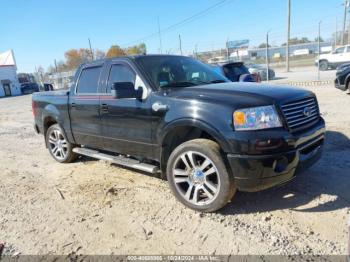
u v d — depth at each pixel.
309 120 3.78
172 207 3.93
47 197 4.50
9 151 7.59
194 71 4.83
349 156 5.17
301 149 3.48
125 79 4.53
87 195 4.45
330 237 3.07
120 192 4.47
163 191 4.41
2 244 3.36
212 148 3.51
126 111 4.39
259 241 3.10
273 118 3.34
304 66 38.59
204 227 3.43
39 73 48.38
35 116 6.53
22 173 5.71
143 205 4.03
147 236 3.33
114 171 5.38
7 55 48.44
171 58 4.90
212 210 3.65
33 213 4.04
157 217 3.71
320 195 3.91
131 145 4.48
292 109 3.54
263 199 3.95
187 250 3.05
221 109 3.44
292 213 3.57
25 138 9.21
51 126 6.18
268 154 3.26
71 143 5.81
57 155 6.20
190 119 3.63
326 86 15.12
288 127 3.40
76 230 3.54
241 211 3.71
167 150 4.08
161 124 3.94
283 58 55.16
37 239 3.42
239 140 3.29
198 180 3.71
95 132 5.06
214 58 37.22
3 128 11.62
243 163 3.31
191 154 3.71
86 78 5.22
